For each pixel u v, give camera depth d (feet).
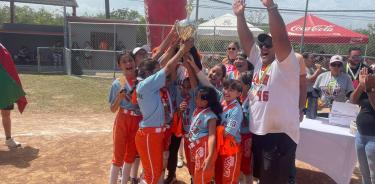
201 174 12.70
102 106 36.32
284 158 12.23
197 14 39.32
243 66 15.60
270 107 11.98
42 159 19.98
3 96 21.04
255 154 13.28
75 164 19.30
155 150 13.29
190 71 13.97
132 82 14.51
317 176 18.78
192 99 14.48
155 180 13.51
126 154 14.76
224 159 12.90
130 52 15.01
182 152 19.15
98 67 66.28
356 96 14.19
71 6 80.07
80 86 47.67
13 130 25.75
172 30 14.42
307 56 26.66
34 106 35.04
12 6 83.92
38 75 58.59
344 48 63.36
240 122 12.73
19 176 17.66
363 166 14.28
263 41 12.10
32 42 83.10
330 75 22.02
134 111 14.44
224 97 13.00
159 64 13.69
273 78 11.93
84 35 72.49
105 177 17.69
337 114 17.60
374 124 13.66
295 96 12.01
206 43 53.01
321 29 50.47
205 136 12.72
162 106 13.35
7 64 21.22
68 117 31.27
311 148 16.51
